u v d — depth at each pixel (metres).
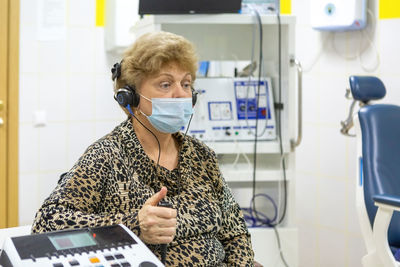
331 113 3.16
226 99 2.66
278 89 2.64
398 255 1.99
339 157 3.14
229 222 1.50
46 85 3.16
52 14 3.13
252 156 2.79
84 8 3.19
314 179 3.28
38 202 3.21
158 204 1.16
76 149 3.26
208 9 2.38
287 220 2.59
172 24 2.62
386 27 2.90
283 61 2.57
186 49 1.38
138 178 1.33
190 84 1.44
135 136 1.37
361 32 3.01
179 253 1.29
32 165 3.18
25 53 3.10
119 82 1.43
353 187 3.08
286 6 3.21
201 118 2.62
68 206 1.20
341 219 3.16
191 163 1.45
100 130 3.30
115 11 3.01
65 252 0.88
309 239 3.34
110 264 0.85
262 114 2.67
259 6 2.59
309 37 3.23
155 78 1.36
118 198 1.28
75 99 3.23
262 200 2.83
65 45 3.17
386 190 2.06
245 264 1.45
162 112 1.35
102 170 1.27
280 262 2.55
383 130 2.18
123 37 3.03
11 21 3.05
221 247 1.41
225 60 2.76
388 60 2.90
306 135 3.30
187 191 1.39
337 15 2.93
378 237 1.92
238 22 2.46
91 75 3.25
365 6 2.92
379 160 2.12
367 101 2.27
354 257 3.10
